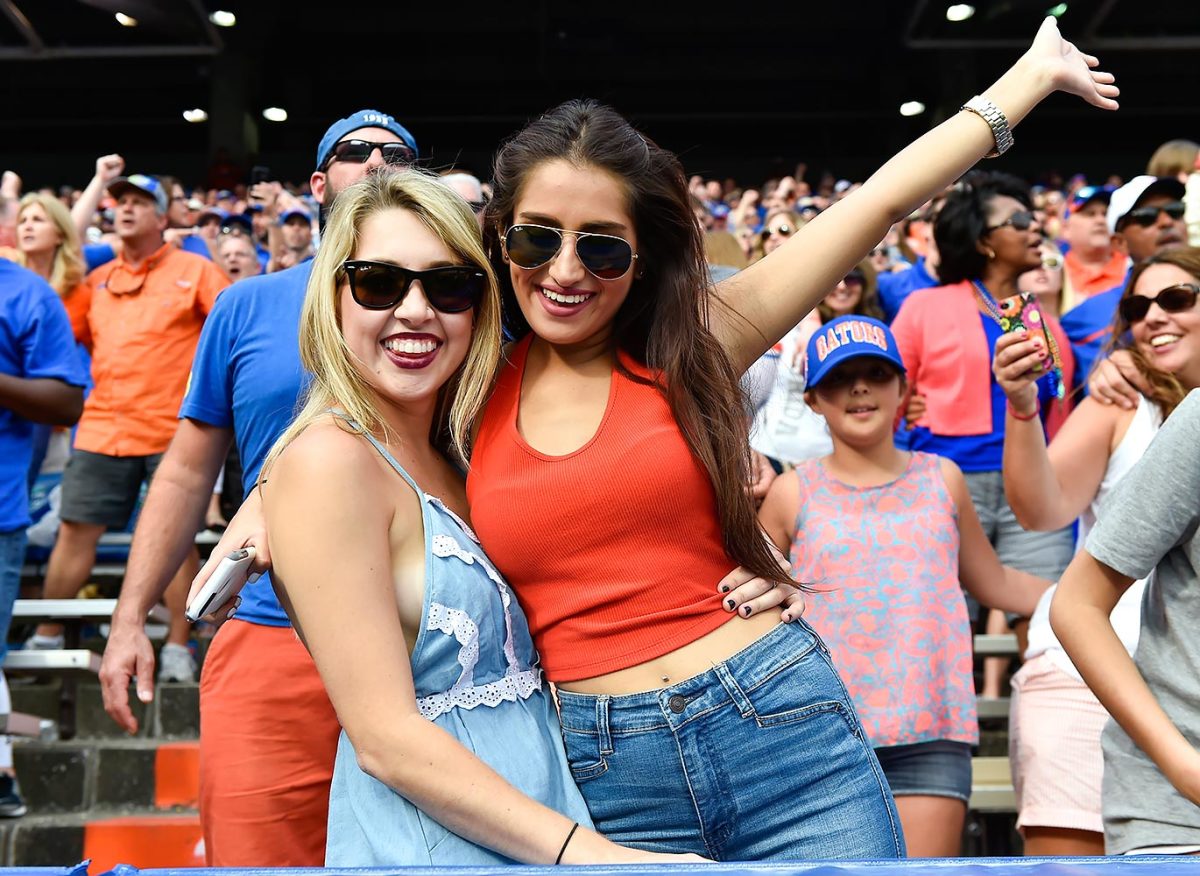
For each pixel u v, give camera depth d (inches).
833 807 65.5
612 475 65.1
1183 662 74.2
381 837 60.2
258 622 98.3
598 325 67.4
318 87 1034.1
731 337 71.6
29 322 148.5
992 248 159.2
